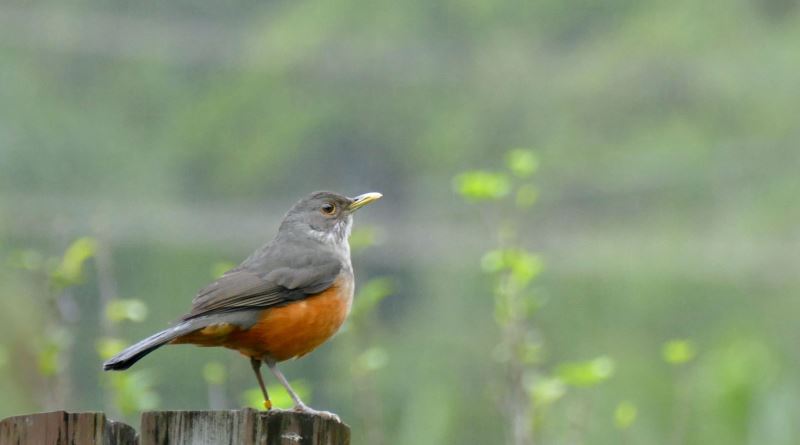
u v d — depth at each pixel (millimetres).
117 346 8633
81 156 21656
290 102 23797
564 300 19859
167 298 18469
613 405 11445
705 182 23219
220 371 8953
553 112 24406
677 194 23188
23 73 22188
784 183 22906
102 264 8953
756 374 10406
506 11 25719
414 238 21219
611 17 26078
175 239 19469
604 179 23359
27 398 12156
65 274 8852
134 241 19062
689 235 21812
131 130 22625
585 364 8836
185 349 15258
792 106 24141
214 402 8805
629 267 20531
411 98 24266
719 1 25156
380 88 24203
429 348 17531
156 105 23141
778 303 19984
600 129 24297
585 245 21453
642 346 18172
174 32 23812
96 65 22953
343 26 24484
